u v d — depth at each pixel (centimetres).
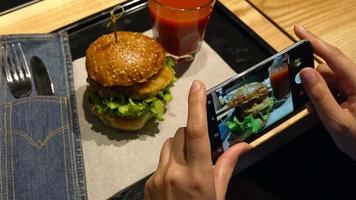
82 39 46
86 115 41
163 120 41
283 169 51
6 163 36
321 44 38
